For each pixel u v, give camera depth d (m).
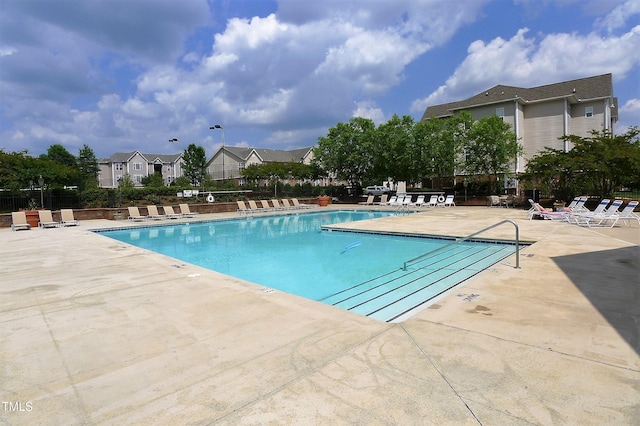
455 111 36.38
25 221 16.27
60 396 2.85
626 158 16.78
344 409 2.58
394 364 3.22
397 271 8.25
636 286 5.44
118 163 71.62
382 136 29.89
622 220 14.37
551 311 4.46
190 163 58.50
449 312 4.50
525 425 2.36
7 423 2.50
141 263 8.03
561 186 20.62
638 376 2.92
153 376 3.13
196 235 15.05
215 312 4.73
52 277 6.82
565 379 2.90
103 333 4.11
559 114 32.81
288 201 27.52
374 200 32.28
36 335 4.08
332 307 4.89
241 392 2.84
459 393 2.74
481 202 26.11
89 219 19.92
